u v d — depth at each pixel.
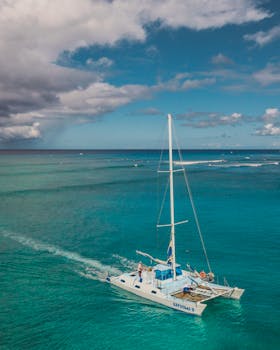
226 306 31.55
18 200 87.94
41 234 56.00
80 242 51.69
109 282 36.78
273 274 38.53
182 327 28.38
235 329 28.03
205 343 26.30
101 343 26.30
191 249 47.94
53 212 72.94
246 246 48.72
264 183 118.94
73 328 28.20
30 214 70.94
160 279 33.62
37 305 31.84
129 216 68.75
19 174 161.12
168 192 99.50
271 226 59.31
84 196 93.75
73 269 40.84
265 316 29.88
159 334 27.44
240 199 86.19
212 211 72.25
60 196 94.00
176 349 25.64
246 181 125.75
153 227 60.22
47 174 161.38
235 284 36.12
